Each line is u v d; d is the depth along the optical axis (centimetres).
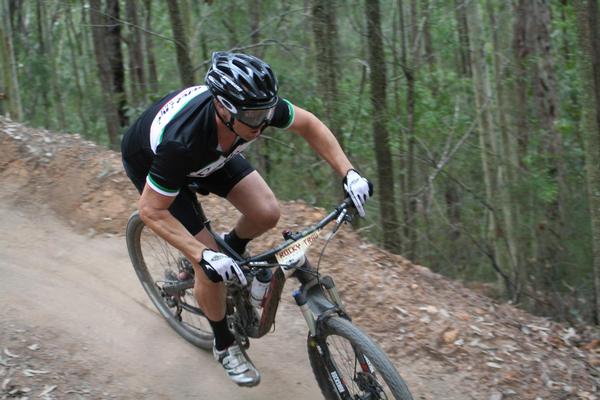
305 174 937
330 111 746
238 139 283
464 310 421
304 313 292
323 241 471
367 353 269
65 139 601
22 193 536
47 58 1244
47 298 400
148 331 384
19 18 1268
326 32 739
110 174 548
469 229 881
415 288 435
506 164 787
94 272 447
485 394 357
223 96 255
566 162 862
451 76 951
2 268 430
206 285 309
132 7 1026
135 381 341
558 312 629
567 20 938
